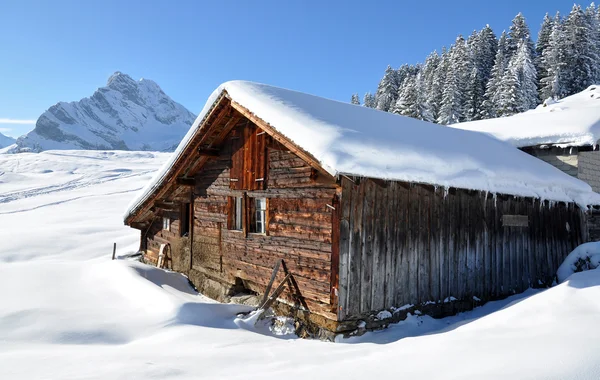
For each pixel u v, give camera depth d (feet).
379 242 24.40
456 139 34.81
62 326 20.99
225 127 32.63
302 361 15.57
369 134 25.22
